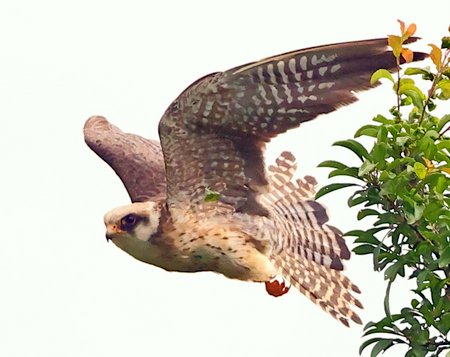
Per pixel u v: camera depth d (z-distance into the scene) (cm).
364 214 1117
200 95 1210
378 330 1115
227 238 1380
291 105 1184
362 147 1076
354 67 1120
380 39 1091
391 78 1080
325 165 1105
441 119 1097
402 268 1126
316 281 1473
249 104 1208
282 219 1479
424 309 1091
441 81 1078
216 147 1291
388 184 1051
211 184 1342
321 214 1492
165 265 1412
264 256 1402
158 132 1264
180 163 1313
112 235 1381
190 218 1373
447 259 1033
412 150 1074
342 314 1467
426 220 1074
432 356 1099
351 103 1138
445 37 1070
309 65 1141
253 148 1287
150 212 1381
